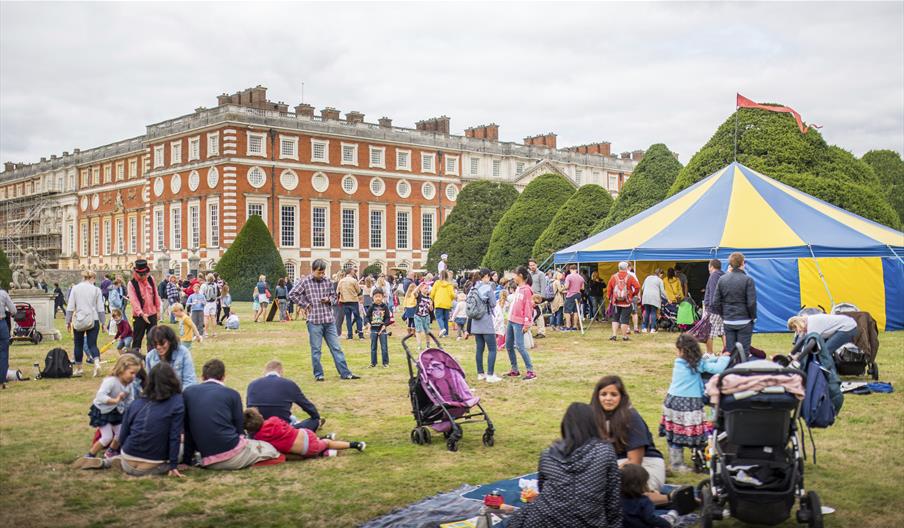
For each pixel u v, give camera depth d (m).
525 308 14.27
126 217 69.38
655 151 36.91
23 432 10.23
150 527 6.66
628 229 24.86
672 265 29.38
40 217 83.50
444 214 68.38
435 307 22.58
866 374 14.08
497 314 19.09
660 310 23.89
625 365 15.97
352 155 62.53
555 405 11.89
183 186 60.22
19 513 7.01
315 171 60.06
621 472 6.36
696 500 6.93
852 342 13.55
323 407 11.97
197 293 23.11
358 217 62.62
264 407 9.28
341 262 61.47
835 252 21.33
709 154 30.33
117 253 71.25
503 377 14.60
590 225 40.19
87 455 8.80
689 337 8.24
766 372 6.54
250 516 6.94
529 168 73.44
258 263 49.75
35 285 23.88
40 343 21.91
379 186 64.00
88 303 15.12
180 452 8.66
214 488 7.79
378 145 64.06
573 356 17.58
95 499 7.42
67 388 13.78
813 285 21.69
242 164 56.16
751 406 6.41
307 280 14.59
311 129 59.78
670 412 8.23
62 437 9.95
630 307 21.16
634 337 21.83
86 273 15.30
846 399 11.99
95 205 75.06
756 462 6.54
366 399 12.63
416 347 20.38
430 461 8.80
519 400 12.31
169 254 61.75
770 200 23.31
